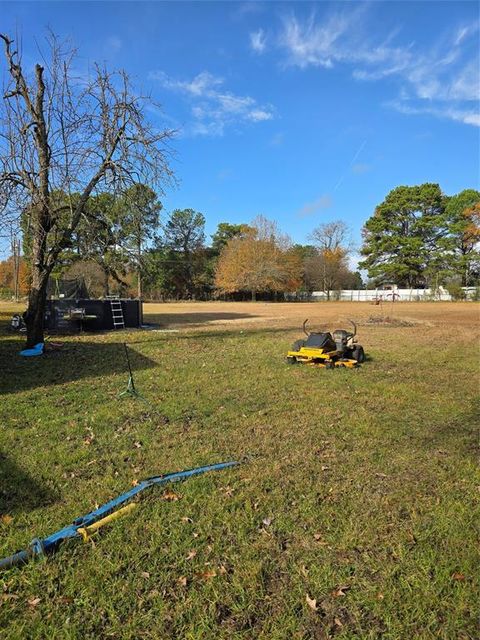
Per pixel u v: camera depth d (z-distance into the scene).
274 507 3.56
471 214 60.69
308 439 5.17
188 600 2.56
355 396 7.20
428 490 3.88
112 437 5.24
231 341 14.89
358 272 82.19
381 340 15.37
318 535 3.17
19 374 9.03
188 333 17.75
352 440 5.14
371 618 2.44
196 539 3.13
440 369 9.65
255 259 66.50
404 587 2.66
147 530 3.23
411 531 3.23
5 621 2.41
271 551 3.00
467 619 2.42
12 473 4.20
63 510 3.51
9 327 18.50
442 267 64.06
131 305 20.58
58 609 2.50
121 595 2.60
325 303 59.69
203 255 76.38
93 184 12.36
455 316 27.70
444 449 4.85
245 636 2.32
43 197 11.78
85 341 14.87
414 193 66.00
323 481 4.04
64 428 5.54
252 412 6.30
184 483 3.96
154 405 6.65
